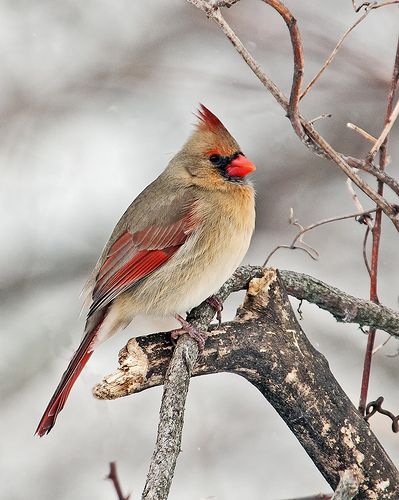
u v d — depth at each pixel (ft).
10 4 43.65
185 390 21.77
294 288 24.82
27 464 34.42
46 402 36.40
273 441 34.81
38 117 43.14
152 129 43.21
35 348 37.86
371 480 22.81
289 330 23.35
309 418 22.82
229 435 34.83
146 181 42.52
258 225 41.19
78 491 33.78
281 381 22.80
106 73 43.47
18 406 36.45
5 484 33.86
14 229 41.68
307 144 24.11
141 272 26.53
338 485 22.52
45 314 39.29
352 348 36.52
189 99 43.04
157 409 35.73
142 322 36.78
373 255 26.78
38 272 40.83
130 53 43.55
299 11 41.52
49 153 42.86
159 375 22.39
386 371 35.96
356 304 25.36
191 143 27.76
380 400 25.75
